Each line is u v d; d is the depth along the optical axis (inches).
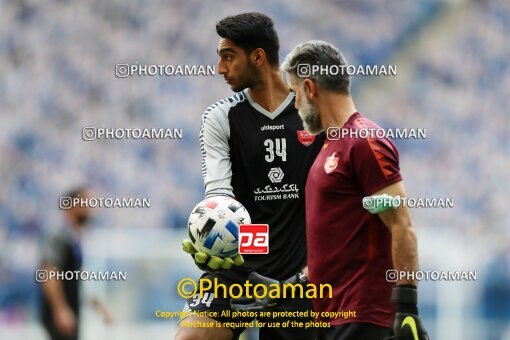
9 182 2447.1
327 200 522.0
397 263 498.0
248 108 626.8
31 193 2434.8
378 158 502.3
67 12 2807.6
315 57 535.8
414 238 497.7
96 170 2465.6
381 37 2982.3
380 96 2886.3
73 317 1090.1
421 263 1865.2
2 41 2731.3
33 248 2303.2
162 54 2780.5
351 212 515.8
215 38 2819.9
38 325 1721.2
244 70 619.2
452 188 2564.0
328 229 521.3
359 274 513.3
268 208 623.8
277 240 622.5
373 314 509.4
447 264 1867.6
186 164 2497.5
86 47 2758.4
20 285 2154.3
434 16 3009.4
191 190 2453.2
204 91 2699.3
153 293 1514.5
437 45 2972.4
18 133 2554.1
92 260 1507.1
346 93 535.5
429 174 2583.7
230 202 597.9
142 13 2844.5
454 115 2810.0
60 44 2758.4
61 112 2628.0
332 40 2972.4
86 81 2691.9
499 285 2089.1
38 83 2674.7
